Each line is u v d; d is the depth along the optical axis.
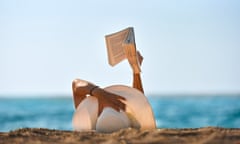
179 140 5.05
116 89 6.21
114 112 6.00
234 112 28.78
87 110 6.20
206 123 23.70
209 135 5.25
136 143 4.93
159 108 35.00
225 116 26.67
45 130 5.98
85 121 6.20
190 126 22.34
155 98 57.84
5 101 53.53
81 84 6.31
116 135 5.40
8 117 29.00
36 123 25.39
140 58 6.72
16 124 25.02
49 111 33.47
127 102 6.10
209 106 36.06
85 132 5.84
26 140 5.27
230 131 5.50
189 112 30.27
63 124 24.78
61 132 5.83
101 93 6.09
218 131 5.48
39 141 5.21
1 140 5.27
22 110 35.22
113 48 6.32
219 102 43.25
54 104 45.19
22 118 28.38
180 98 56.56
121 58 6.38
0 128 23.05
